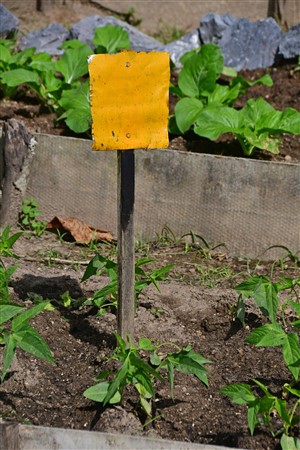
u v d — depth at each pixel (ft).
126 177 12.30
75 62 22.26
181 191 18.24
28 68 21.95
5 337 11.54
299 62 24.79
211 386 12.89
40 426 11.27
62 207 18.78
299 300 15.10
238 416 12.18
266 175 17.83
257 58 25.50
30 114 21.83
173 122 20.81
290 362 11.86
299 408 12.20
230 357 13.71
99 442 11.14
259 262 17.90
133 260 12.66
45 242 17.88
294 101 23.08
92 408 12.21
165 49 25.77
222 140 20.85
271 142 19.93
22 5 27.99
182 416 12.17
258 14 28.14
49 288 15.37
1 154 18.17
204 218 18.24
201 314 14.82
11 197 18.29
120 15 28.14
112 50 23.68
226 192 18.06
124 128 11.85
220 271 16.92
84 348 13.76
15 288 15.28
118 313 12.84
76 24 26.25
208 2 28.07
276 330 12.15
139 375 11.52
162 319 14.51
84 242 17.97
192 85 21.54
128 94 11.76
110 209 18.61
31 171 18.70
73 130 19.69
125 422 11.84
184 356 11.79
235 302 14.90
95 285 15.46
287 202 17.84
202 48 21.61
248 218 18.06
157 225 18.44
